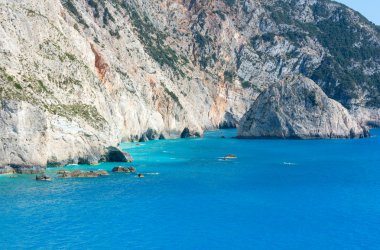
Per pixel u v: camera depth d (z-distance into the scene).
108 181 84.31
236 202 73.00
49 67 103.75
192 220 64.19
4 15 100.06
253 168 102.06
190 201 72.81
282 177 92.56
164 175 91.44
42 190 76.25
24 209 66.75
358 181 89.56
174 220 64.06
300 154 125.75
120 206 69.31
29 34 103.75
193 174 93.19
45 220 62.72
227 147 138.25
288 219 65.44
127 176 89.25
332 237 59.06
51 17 117.81
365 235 59.84
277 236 59.16
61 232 58.94
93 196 74.06
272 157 119.12
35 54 102.44
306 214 67.75
